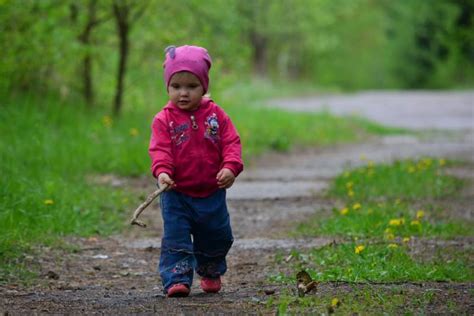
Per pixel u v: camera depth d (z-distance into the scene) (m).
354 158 17.52
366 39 77.00
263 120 23.12
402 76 75.00
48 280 7.36
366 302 5.70
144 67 19.59
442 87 74.31
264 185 13.41
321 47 62.00
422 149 19.39
